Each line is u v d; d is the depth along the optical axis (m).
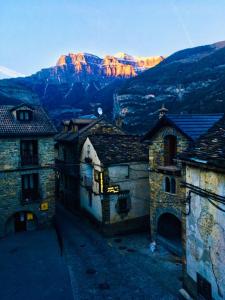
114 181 23.09
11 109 24.33
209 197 9.97
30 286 15.79
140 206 24.31
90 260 18.81
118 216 23.44
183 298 12.52
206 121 17.86
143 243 21.31
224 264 9.40
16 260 19.06
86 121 34.25
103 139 25.58
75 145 30.06
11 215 23.31
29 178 24.30
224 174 9.04
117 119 36.66
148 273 16.64
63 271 17.38
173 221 20.80
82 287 15.51
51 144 24.64
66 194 33.97
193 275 11.72
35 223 24.81
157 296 14.23
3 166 22.75
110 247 20.80
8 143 22.83
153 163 19.69
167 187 18.80
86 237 23.11
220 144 10.30
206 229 10.46
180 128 16.22
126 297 14.37
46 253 20.05
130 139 26.58
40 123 24.75
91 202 26.53
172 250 18.78
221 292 9.68
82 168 28.38
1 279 16.66
